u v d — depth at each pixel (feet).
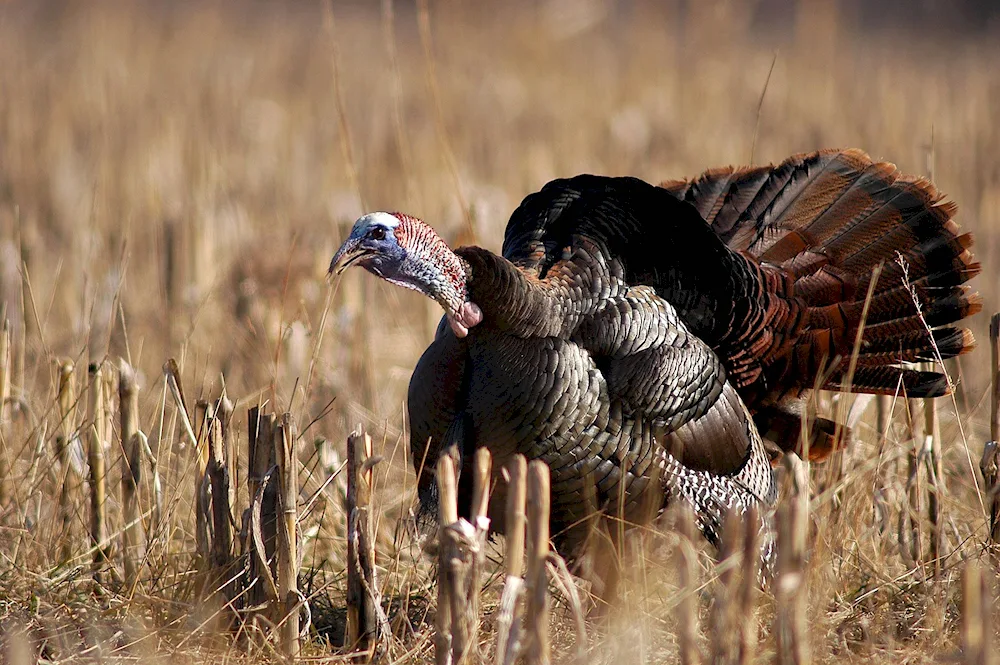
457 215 77.05
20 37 151.23
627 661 35.19
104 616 39.93
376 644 38.40
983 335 65.26
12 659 34.09
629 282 42.96
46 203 85.56
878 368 47.98
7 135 99.04
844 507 44.93
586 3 152.35
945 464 51.37
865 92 115.24
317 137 104.78
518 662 36.68
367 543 37.52
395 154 92.12
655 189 42.68
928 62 145.07
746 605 32.35
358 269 67.05
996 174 84.43
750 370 46.47
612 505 41.29
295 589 37.99
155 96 114.32
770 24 179.42
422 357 43.32
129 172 90.94
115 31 145.79
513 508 32.27
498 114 113.60
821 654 36.47
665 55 135.13
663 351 41.52
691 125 105.81
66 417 46.55
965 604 31.76
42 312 64.90
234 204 80.69
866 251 49.01
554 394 39.86
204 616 38.45
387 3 66.80
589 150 99.66
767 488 45.19
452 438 40.65
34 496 45.50
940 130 95.71
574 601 34.55
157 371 59.11
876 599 41.52
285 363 56.85
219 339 61.98
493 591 42.96
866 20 182.19
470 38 142.51
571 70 133.90
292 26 178.91
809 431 47.42
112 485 46.68
